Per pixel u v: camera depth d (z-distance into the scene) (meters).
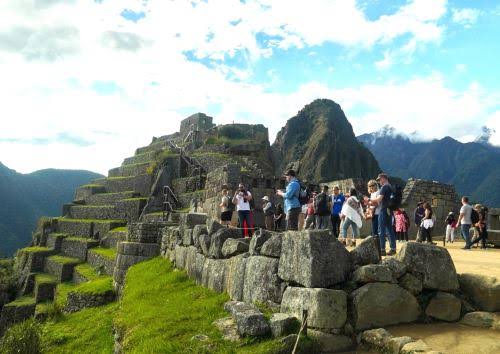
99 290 20.20
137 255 20.17
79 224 54.31
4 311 38.75
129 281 15.76
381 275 7.16
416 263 7.50
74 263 44.78
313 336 6.64
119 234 42.97
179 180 51.88
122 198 57.56
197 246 13.29
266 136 74.38
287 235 8.02
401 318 7.18
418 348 5.85
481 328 6.93
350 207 12.98
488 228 21.12
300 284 7.43
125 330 9.36
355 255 7.66
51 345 13.44
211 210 26.47
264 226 24.64
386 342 6.32
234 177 24.70
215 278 10.80
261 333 6.95
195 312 9.08
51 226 60.12
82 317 16.89
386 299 7.11
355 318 6.93
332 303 6.82
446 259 7.62
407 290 7.38
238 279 9.34
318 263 7.22
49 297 42.50
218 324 7.77
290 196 12.80
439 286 7.47
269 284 8.22
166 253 18.12
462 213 16.48
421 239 16.80
